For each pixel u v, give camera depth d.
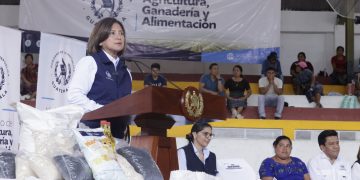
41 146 2.69
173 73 16.50
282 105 12.79
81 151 2.56
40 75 6.11
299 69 14.85
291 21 17.31
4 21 16.20
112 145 2.59
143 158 2.66
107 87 3.49
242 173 4.47
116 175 2.46
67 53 6.38
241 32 13.73
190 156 5.90
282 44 17.30
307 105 14.02
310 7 17.31
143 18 13.43
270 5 13.79
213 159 6.09
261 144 9.64
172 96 2.76
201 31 13.66
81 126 3.19
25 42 13.10
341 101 14.05
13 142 5.70
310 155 9.63
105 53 3.54
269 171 7.27
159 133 3.03
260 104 12.77
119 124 3.22
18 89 5.84
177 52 13.59
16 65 5.83
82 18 13.07
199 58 13.66
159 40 13.49
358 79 14.61
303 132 10.65
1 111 5.66
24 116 2.85
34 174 2.49
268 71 13.02
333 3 11.07
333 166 7.55
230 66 16.66
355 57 17.08
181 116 2.84
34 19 12.99
